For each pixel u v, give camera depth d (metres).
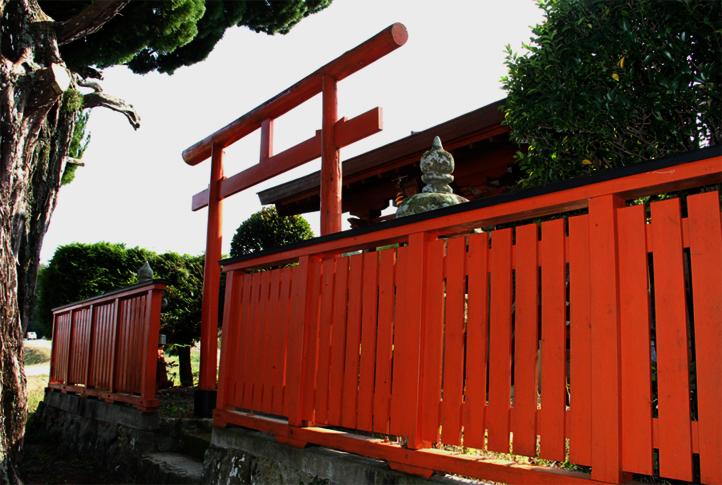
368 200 9.54
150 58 10.23
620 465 1.96
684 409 1.84
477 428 2.47
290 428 3.55
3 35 5.31
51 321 11.12
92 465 6.31
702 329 1.83
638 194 2.13
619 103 2.66
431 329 2.78
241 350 4.43
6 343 4.70
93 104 9.23
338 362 3.35
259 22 10.89
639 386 1.96
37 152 7.35
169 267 11.03
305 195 9.87
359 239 3.30
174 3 7.74
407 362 2.84
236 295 4.65
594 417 2.04
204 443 5.13
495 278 2.52
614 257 2.07
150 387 5.66
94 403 6.91
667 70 2.66
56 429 7.95
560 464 2.92
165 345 10.22
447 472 2.51
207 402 5.92
